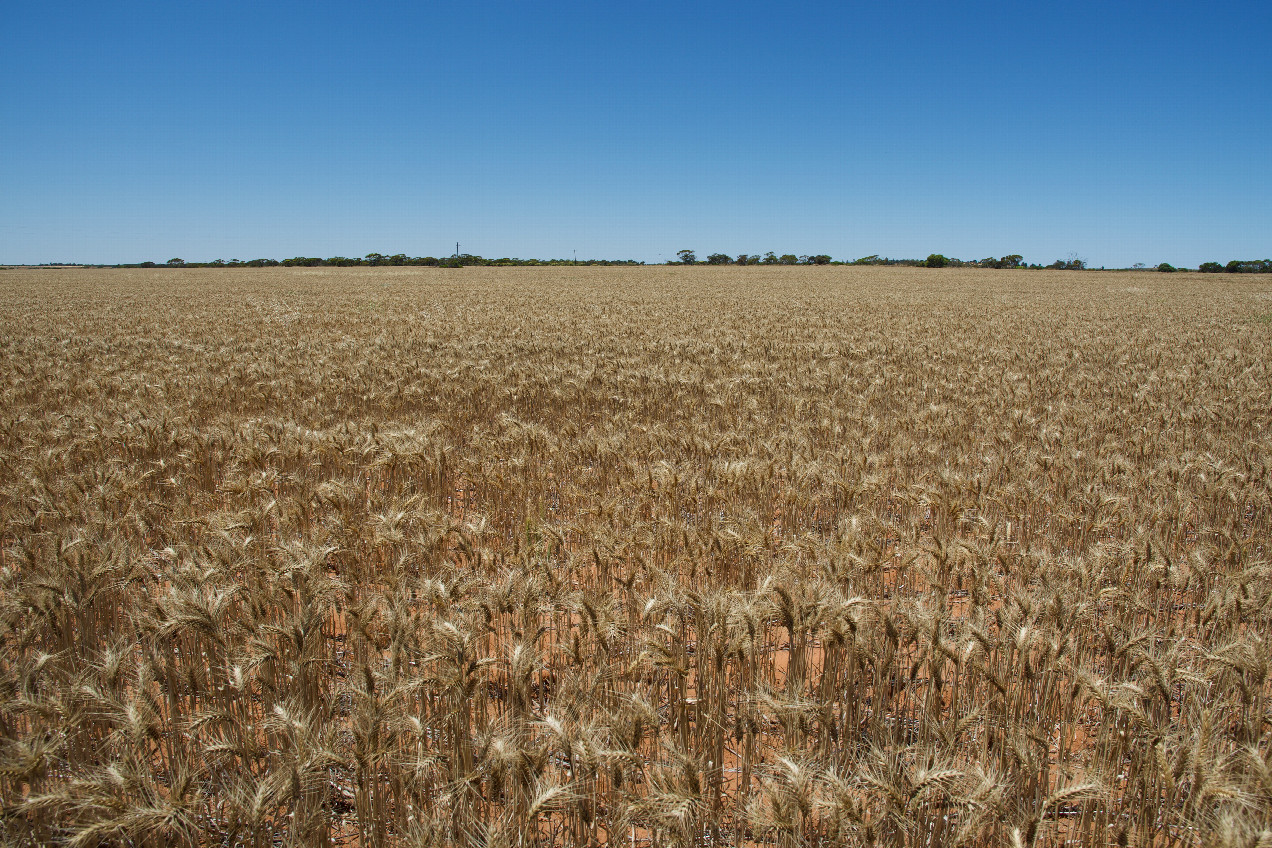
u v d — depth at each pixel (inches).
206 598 161.8
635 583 216.5
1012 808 137.9
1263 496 281.3
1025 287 2578.7
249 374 576.1
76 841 101.8
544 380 554.6
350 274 3403.1
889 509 319.3
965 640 161.8
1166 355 826.8
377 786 131.0
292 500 257.3
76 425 381.1
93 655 180.4
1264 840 98.2
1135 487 298.2
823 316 1346.0
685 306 1579.7
